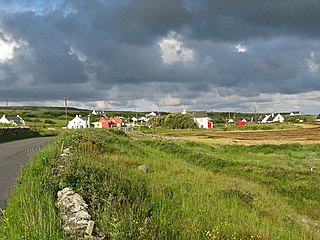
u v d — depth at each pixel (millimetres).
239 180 19281
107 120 116562
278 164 27266
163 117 112500
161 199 10781
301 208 15766
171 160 23922
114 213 7531
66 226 6574
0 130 31703
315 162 29016
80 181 9164
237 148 42156
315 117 174250
